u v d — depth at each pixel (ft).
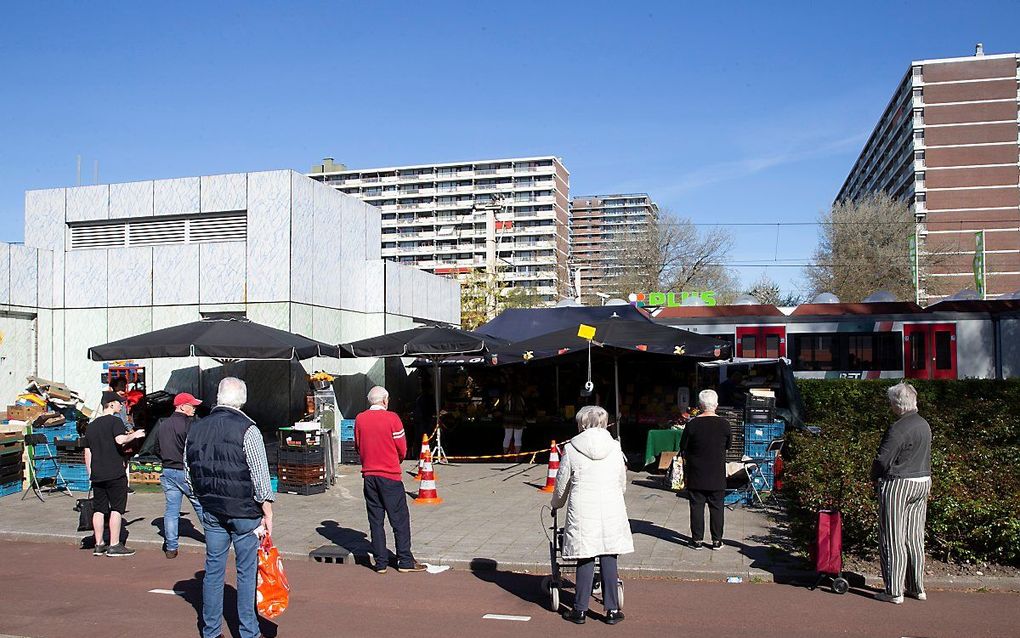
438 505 39.09
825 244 192.03
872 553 26.94
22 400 46.34
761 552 28.81
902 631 20.52
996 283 265.34
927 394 70.33
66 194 60.18
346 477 49.34
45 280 59.00
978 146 279.08
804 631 20.57
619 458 21.99
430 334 50.08
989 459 32.76
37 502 41.01
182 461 30.48
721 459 29.30
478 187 424.05
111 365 55.11
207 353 43.73
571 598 23.99
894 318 79.46
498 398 61.93
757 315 81.71
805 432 44.52
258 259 55.52
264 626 21.21
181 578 27.14
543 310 67.82
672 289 193.06
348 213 63.46
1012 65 278.46
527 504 39.22
